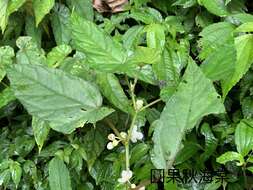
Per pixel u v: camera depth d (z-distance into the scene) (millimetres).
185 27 815
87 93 511
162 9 841
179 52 747
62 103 500
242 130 646
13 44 863
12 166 787
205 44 712
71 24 522
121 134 551
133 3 844
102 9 855
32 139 821
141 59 515
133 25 857
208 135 731
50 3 767
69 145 772
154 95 791
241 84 748
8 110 852
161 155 479
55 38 838
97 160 767
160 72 709
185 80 463
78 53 712
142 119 719
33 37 837
